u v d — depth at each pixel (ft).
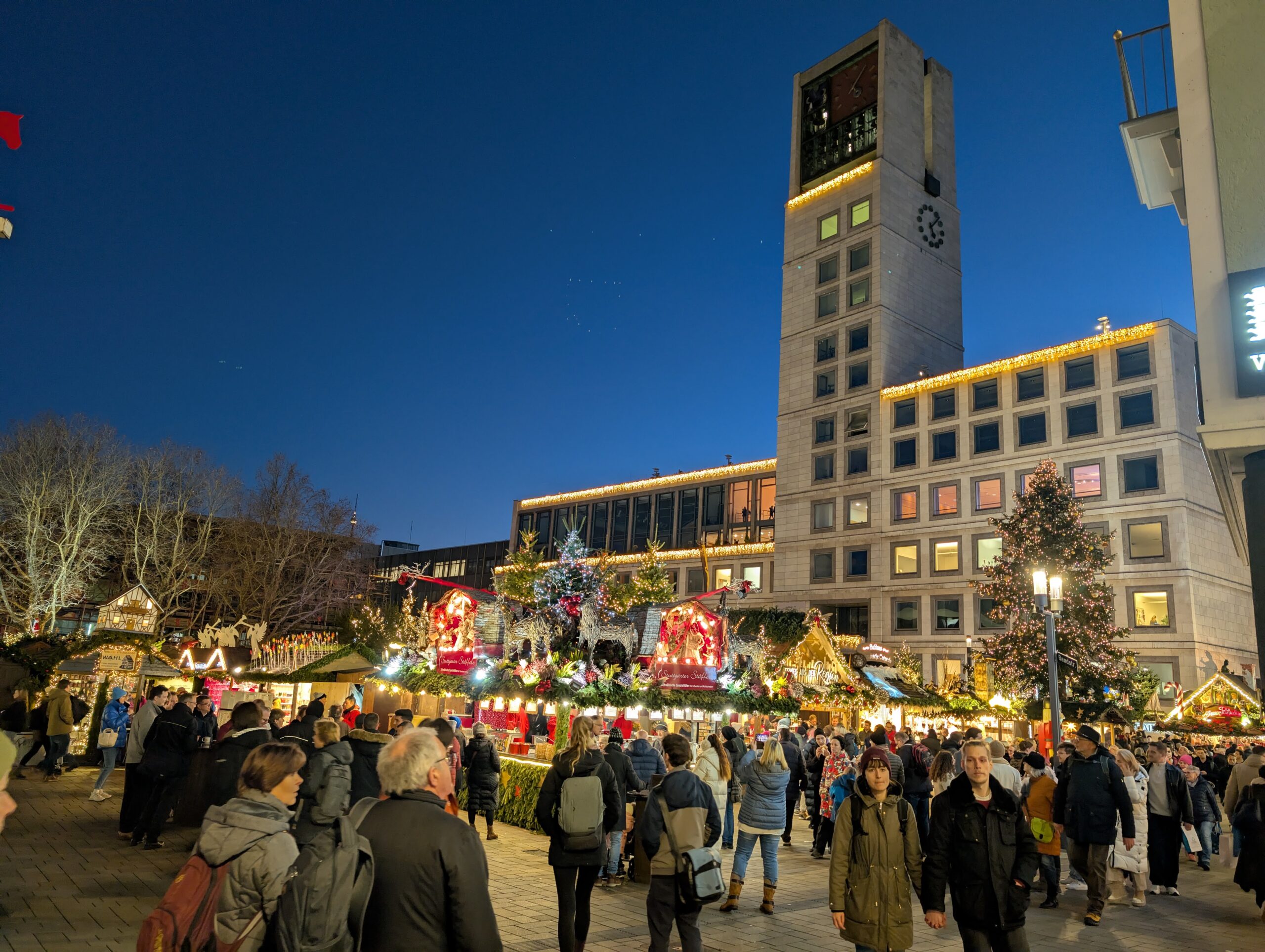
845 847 18.92
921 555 175.11
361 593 175.22
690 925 20.97
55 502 141.49
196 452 165.37
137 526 156.35
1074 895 37.58
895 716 79.92
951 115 231.91
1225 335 27.94
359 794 26.45
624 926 27.37
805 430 203.00
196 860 11.17
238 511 166.40
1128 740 74.84
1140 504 147.54
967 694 100.27
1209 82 29.84
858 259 203.00
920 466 179.11
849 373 197.47
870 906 18.30
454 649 57.41
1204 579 143.33
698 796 21.75
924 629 171.01
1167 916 33.40
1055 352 162.40
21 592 144.66
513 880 32.96
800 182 224.94
